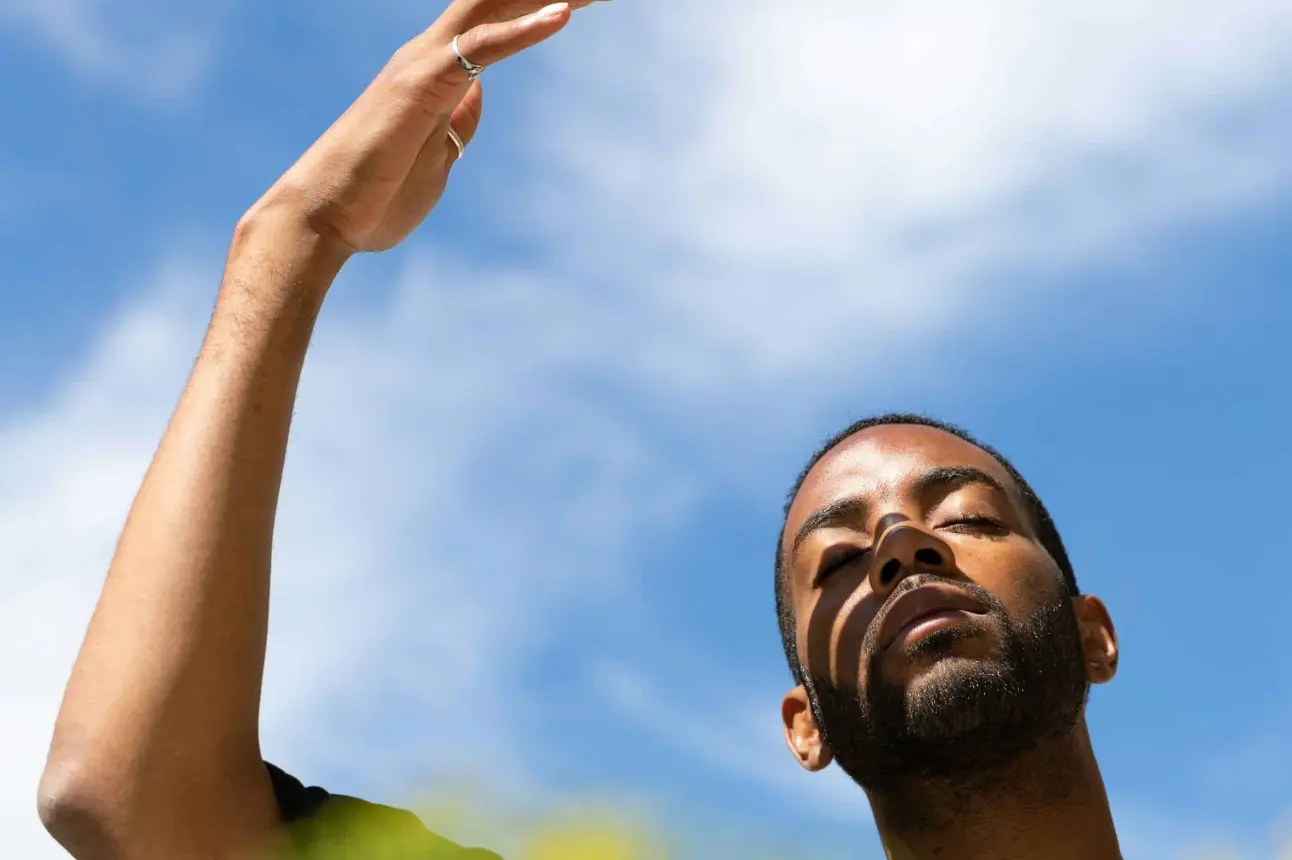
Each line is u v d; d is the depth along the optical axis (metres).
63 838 1.41
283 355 1.49
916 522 1.74
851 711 1.67
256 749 1.44
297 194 1.52
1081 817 1.64
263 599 1.45
